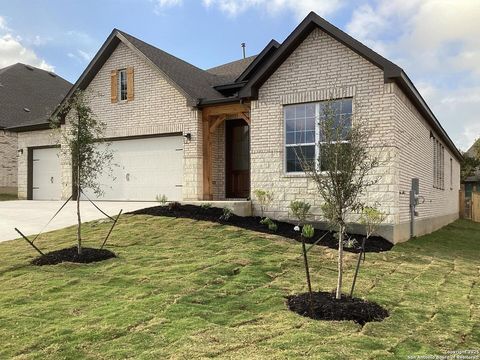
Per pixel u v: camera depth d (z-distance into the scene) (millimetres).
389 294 6062
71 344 4203
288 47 11234
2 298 5594
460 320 5160
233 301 5465
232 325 4715
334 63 10891
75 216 12133
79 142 8086
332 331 4574
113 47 15555
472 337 4645
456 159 24406
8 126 21922
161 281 6184
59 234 9672
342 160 5375
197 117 13820
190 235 9211
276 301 5504
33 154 18875
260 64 15672
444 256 9344
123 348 4102
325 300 5410
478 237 14641
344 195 5375
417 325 4914
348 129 5781
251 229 9945
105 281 6266
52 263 7246
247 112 13242
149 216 10906
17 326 4664
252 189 11898
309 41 11250
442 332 4727
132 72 15203
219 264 7043
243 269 6867
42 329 4578
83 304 5324
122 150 15625
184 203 11742
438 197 17188
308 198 11070
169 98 14422
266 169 11734
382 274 7215
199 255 7727
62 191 16812
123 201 15492
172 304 5285
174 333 4441
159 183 14867
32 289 5953
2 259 7613
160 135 14805
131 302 5348
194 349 4051
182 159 14406
